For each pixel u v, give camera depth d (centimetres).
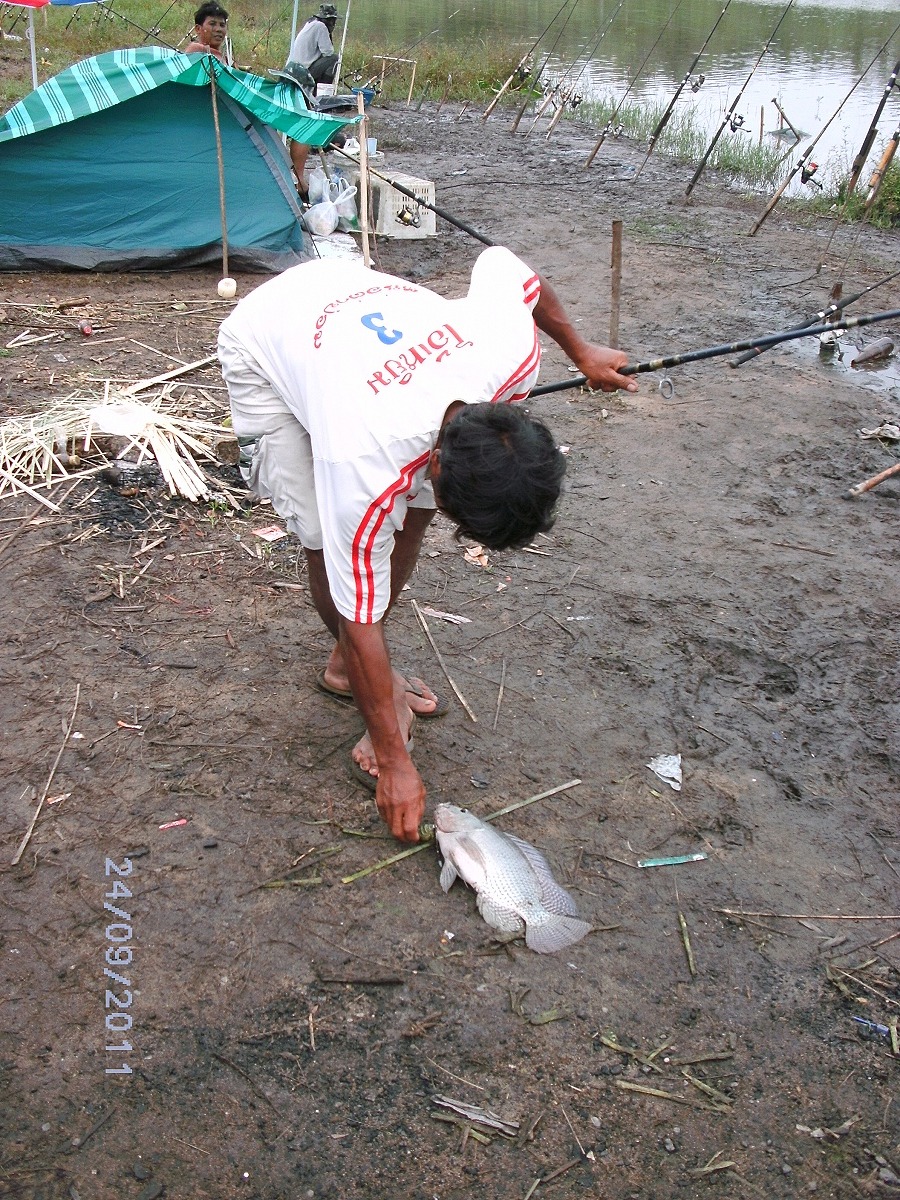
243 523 419
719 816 294
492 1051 228
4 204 712
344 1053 225
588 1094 222
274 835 273
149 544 396
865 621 393
